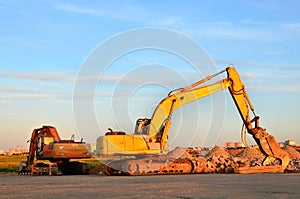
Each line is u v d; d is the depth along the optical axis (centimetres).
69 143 4197
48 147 4191
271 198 1611
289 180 2616
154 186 2222
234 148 4862
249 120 3675
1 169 5828
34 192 2022
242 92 3662
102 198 1683
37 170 4244
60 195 1838
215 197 1667
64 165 4312
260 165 3709
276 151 3666
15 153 12631
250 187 2114
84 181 2794
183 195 1756
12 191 2109
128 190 2020
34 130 4447
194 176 3117
